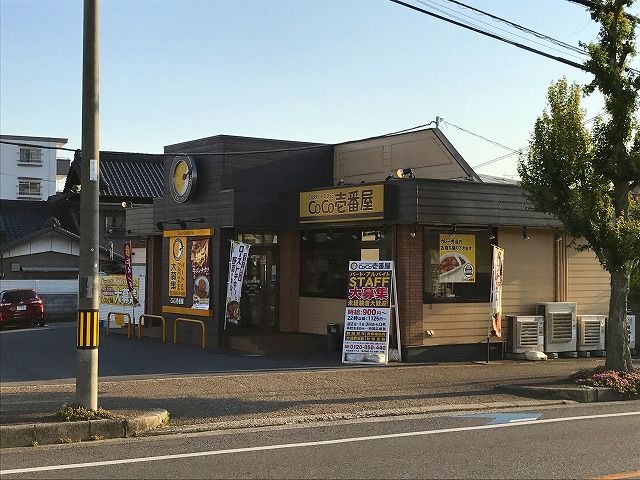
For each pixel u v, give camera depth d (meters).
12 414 9.37
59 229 36.78
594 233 12.89
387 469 7.26
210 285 18.22
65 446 8.42
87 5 9.48
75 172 37.59
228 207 17.55
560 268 17.62
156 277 22.36
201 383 12.51
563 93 13.17
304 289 18.72
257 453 8.00
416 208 14.82
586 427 9.64
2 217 39.41
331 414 10.30
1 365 15.30
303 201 17.27
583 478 6.95
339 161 20.33
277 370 14.19
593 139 13.24
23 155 59.81
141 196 35.47
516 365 15.55
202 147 19.02
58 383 12.64
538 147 13.33
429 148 18.09
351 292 15.72
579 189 13.11
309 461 7.61
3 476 6.98
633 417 10.48
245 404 10.82
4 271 35.75
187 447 8.33
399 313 15.62
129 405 10.31
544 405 11.54
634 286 18.53
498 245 16.77
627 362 13.34
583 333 17.48
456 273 16.12
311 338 17.84
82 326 9.41
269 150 19.09
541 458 7.78
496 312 15.73
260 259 18.67
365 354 15.29
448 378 13.59
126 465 7.44
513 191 16.05
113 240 36.81
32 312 28.03
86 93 9.50
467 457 7.81
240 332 18.23
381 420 10.16
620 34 13.10
